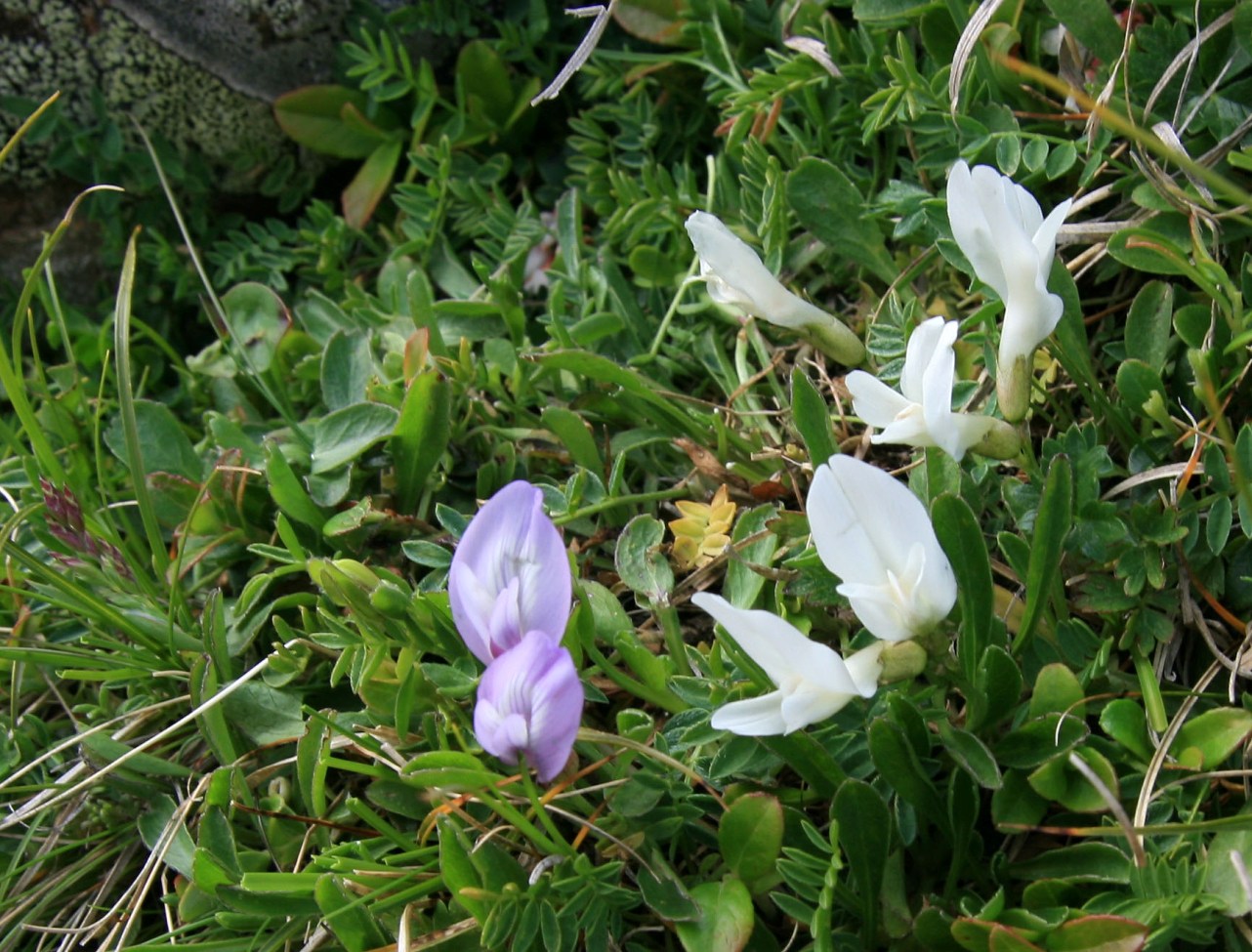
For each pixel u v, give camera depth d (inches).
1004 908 6.7
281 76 10.8
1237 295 7.4
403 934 6.8
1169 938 6.3
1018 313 6.6
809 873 6.6
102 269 11.4
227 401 9.9
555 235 10.3
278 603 8.3
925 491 7.7
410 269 10.2
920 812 6.8
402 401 8.9
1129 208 8.2
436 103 10.8
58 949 8.0
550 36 10.8
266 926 7.4
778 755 6.8
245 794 7.7
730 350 9.4
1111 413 7.8
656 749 7.1
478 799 7.1
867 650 6.4
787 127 9.3
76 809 8.2
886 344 8.2
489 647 6.7
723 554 7.9
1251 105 7.9
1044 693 6.8
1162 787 6.7
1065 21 8.2
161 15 10.3
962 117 8.4
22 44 10.3
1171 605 7.2
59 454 9.7
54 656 8.1
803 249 9.2
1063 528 6.8
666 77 10.3
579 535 8.6
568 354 8.4
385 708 7.4
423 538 8.7
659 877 6.9
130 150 10.9
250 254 11.1
